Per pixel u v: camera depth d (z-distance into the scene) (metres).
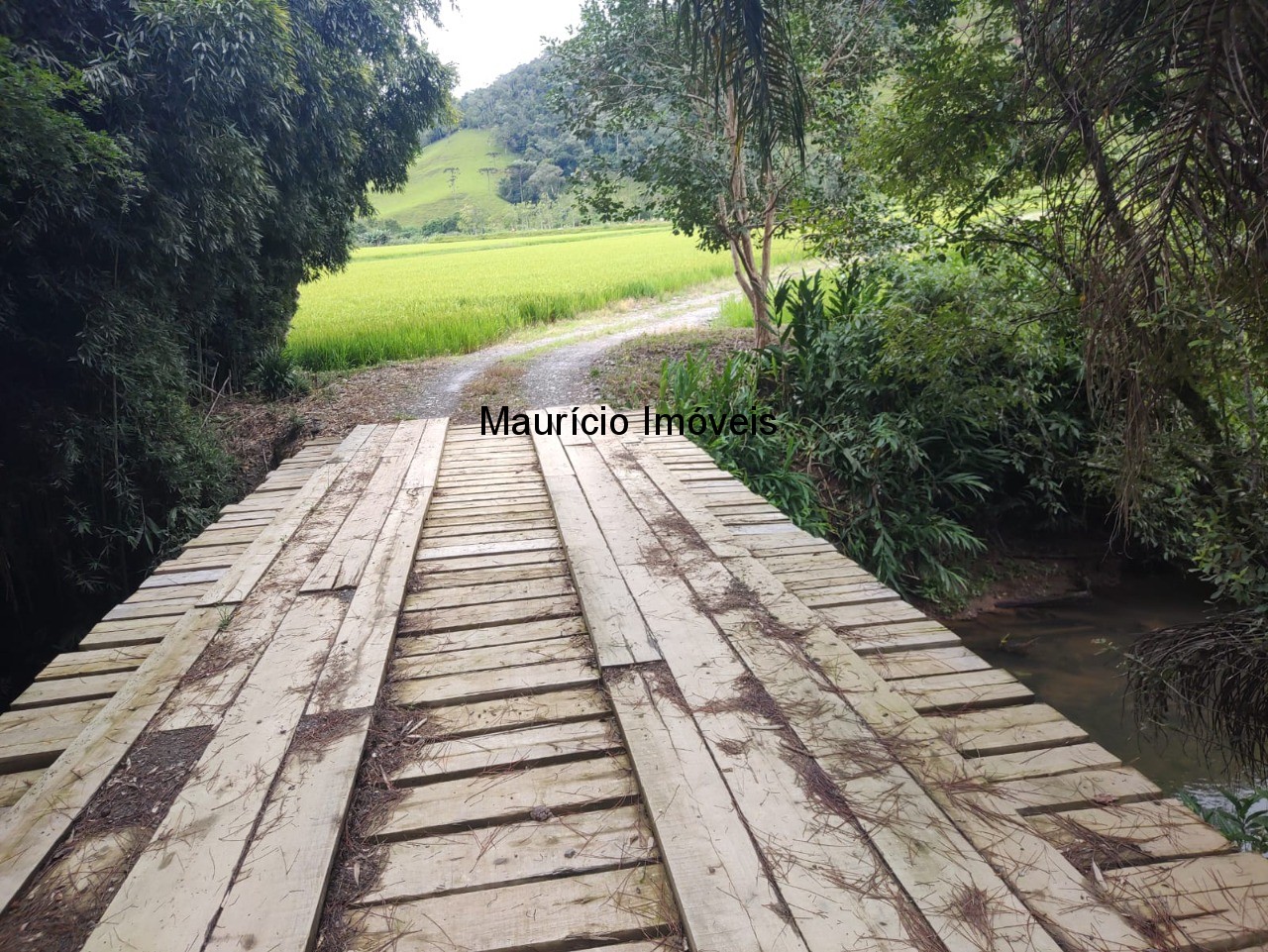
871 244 7.68
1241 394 2.75
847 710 2.03
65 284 5.30
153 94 5.49
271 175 8.05
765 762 1.81
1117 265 2.12
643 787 1.72
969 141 4.09
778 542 3.56
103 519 5.90
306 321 13.90
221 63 5.65
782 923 1.34
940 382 5.61
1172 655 3.03
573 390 9.02
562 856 1.60
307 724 2.03
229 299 8.86
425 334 12.20
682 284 18.52
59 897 1.49
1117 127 2.14
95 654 2.60
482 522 3.97
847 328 7.33
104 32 5.48
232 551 3.64
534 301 15.40
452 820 1.71
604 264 24.64
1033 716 2.09
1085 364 2.29
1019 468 6.45
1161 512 4.19
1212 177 1.86
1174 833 1.62
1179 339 2.21
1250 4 1.59
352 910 1.46
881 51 7.61
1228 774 3.77
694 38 2.41
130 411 5.93
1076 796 1.73
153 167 5.71
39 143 4.37
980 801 1.67
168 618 2.89
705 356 9.01
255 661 2.40
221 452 6.85
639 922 1.41
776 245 23.58
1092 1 1.97
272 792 1.75
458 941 1.38
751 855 1.50
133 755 1.92
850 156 7.12
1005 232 4.16
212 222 6.42
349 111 8.89
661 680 2.21
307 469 5.32
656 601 2.75
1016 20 2.38
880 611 2.77
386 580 3.05
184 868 1.51
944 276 5.62
